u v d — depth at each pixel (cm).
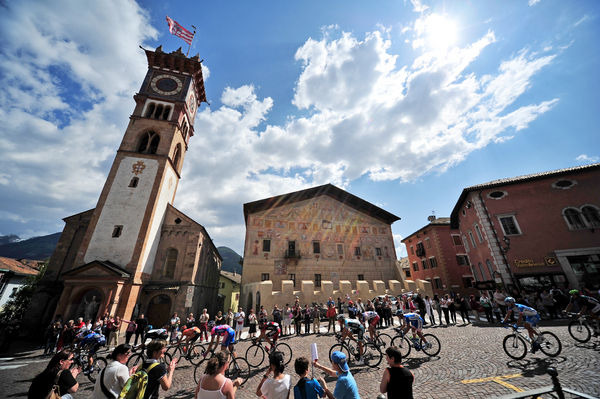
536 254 1881
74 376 439
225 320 1827
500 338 1130
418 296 1717
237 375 854
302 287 2464
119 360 478
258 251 2936
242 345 1401
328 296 2453
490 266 2153
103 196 2345
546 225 1922
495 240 2019
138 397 402
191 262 2484
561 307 1543
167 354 1074
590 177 1930
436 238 3594
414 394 636
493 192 2145
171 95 3073
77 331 1356
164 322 2227
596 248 1764
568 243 1833
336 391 422
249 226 3058
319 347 1245
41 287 2050
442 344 1102
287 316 1697
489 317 1568
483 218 2114
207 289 3309
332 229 3275
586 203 1886
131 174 2491
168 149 2705
